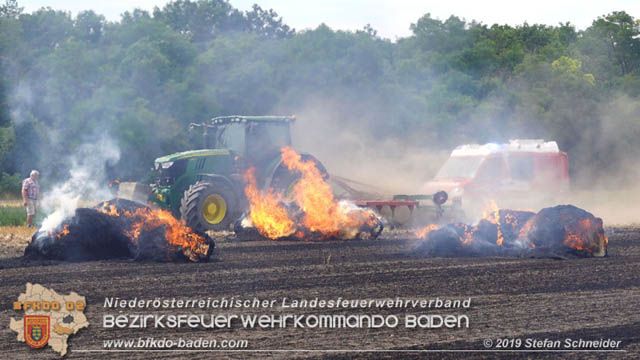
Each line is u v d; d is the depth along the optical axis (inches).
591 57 5989.2
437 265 842.8
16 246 1048.2
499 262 869.2
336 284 713.6
